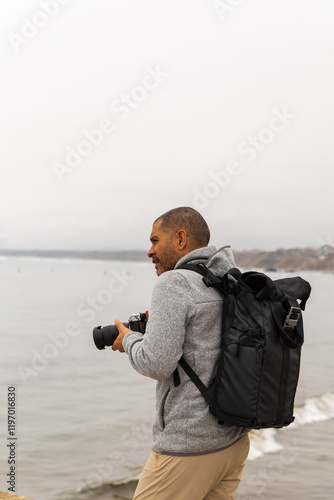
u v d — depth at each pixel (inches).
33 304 1488.7
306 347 815.7
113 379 552.1
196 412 72.4
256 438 328.8
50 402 445.4
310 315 1402.6
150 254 83.1
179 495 74.0
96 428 363.9
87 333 951.0
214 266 77.9
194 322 72.9
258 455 297.6
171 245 80.0
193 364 72.8
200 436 72.4
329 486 249.8
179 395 73.5
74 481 258.4
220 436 73.5
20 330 959.0
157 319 71.3
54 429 360.2
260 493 238.8
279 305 72.2
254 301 72.5
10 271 4308.6
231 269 76.7
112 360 679.1
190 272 75.3
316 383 535.2
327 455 297.4
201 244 80.6
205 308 73.2
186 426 72.6
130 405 438.0
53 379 548.7
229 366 70.8
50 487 250.1
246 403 69.4
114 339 81.3
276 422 71.6
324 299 2017.7
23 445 319.3
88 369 610.9
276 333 71.6
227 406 70.3
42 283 2645.2
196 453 73.1
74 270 4478.3
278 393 71.1
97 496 239.1
